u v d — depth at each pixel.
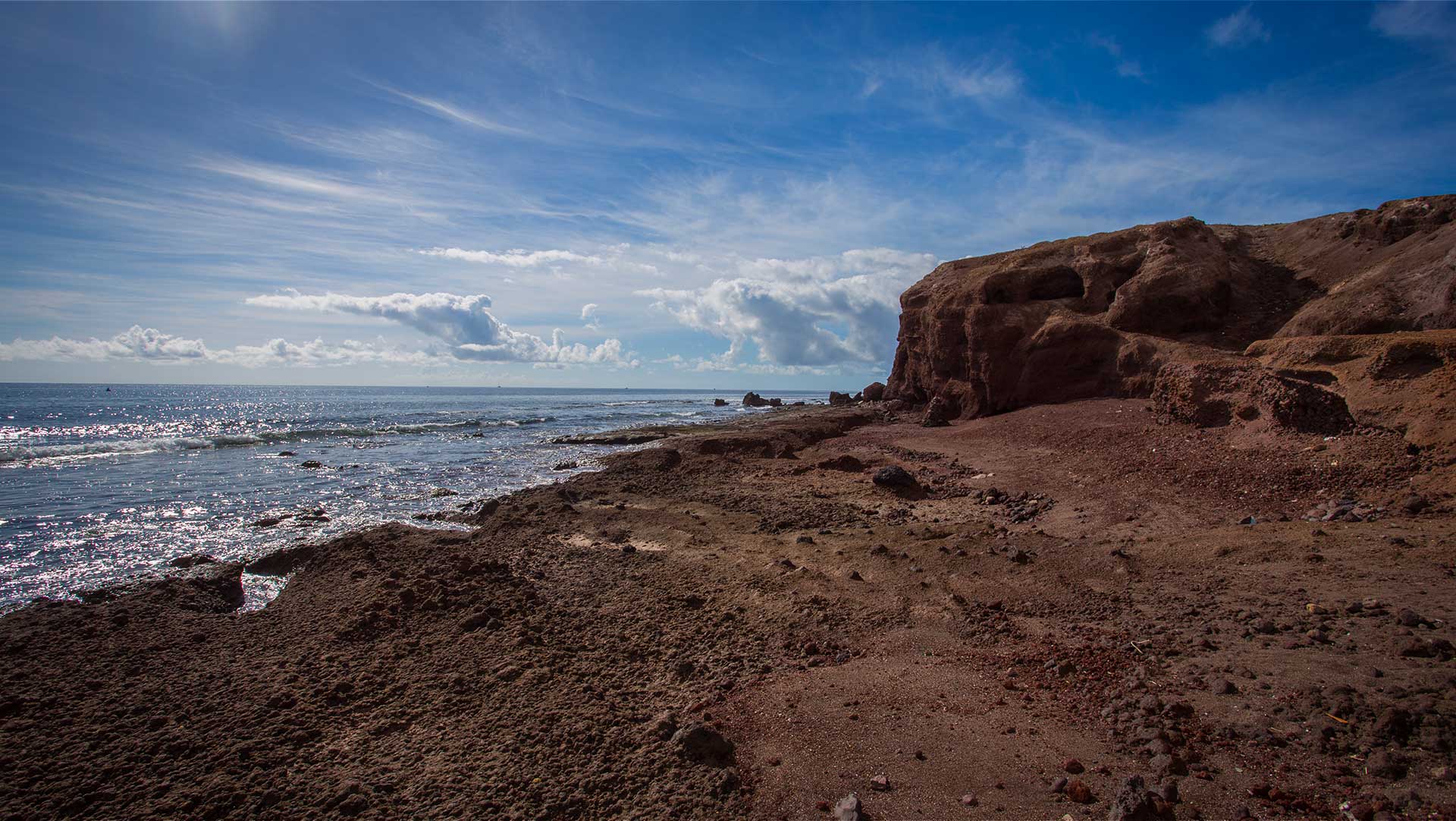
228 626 8.12
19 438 38.75
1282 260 31.52
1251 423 14.81
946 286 39.19
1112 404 24.44
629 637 7.27
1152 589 7.59
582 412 69.56
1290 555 8.08
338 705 6.00
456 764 4.91
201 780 4.91
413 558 10.77
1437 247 21.25
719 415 61.56
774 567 9.63
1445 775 3.81
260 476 22.33
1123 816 3.74
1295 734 4.45
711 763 4.71
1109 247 33.47
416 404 92.69
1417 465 10.43
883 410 44.72
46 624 8.12
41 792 4.84
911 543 10.83
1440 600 6.18
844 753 4.78
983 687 5.65
